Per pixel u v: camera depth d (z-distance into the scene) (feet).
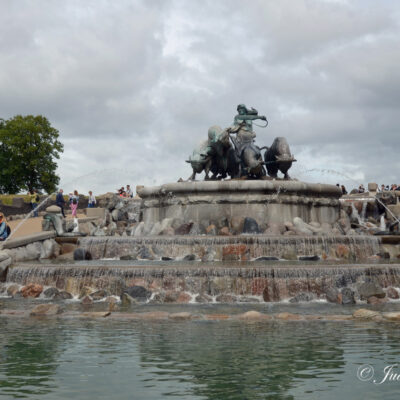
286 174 92.27
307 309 40.60
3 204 139.64
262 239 67.05
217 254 66.44
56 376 19.84
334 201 91.71
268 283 46.98
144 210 94.38
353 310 39.88
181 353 23.84
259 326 31.53
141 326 31.55
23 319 34.63
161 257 67.26
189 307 42.04
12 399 17.02
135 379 19.42
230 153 93.09
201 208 84.94
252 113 94.89
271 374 20.12
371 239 70.44
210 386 18.52
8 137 236.63
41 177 240.73
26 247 70.69
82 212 153.48
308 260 65.26
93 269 49.29
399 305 43.27
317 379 19.44
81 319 34.63
